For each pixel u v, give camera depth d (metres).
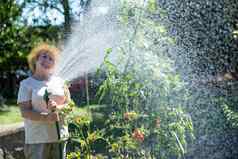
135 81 4.18
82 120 4.01
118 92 4.17
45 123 4.01
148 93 4.20
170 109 4.23
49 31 15.89
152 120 4.19
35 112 3.96
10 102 16.14
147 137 4.20
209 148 6.28
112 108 4.38
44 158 4.04
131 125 4.17
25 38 16.42
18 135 5.76
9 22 16.30
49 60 4.07
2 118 10.53
